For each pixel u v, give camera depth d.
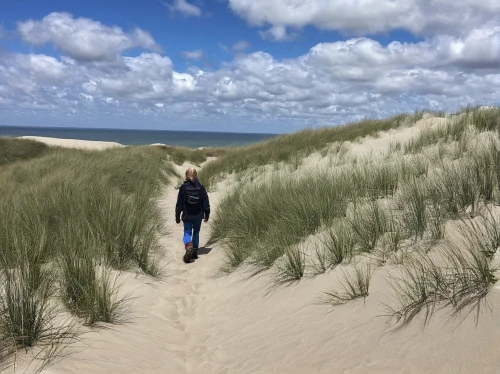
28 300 2.91
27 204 6.68
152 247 6.55
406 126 14.61
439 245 3.74
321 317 3.61
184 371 3.10
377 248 4.31
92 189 8.35
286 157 14.63
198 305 4.82
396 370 2.45
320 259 4.52
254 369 3.04
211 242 7.88
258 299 4.58
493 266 2.93
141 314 4.11
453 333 2.53
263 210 6.87
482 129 9.72
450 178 4.85
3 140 25.95
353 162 10.20
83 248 4.64
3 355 2.56
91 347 2.98
